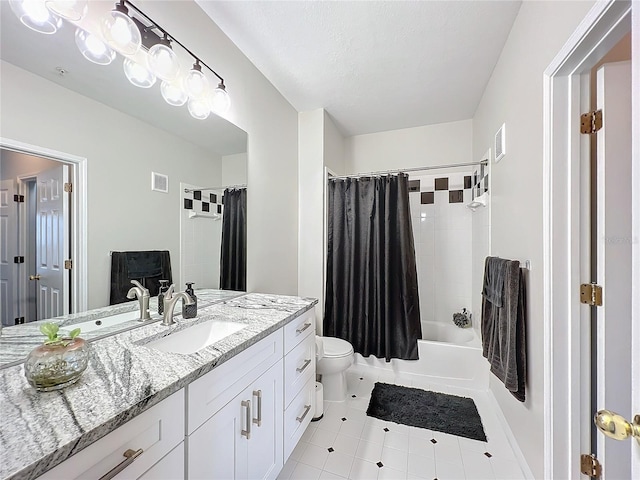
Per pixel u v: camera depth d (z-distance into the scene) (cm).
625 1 77
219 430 92
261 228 209
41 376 66
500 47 179
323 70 204
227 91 172
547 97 117
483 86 224
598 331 105
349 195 269
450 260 296
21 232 87
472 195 281
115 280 117
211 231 166
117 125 117
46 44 94
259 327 119
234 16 156
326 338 240
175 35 138
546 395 117
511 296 144
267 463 119
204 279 162
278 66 200
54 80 96
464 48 180
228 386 96
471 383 229
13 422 57
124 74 119
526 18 140
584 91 111
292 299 177
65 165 100
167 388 71
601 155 103
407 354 245
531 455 135
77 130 103
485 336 185
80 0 93
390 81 218
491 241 210
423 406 203
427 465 150
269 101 218
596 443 111
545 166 118
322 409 189
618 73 101
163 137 137
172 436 74
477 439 169
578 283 111
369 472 145
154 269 133
